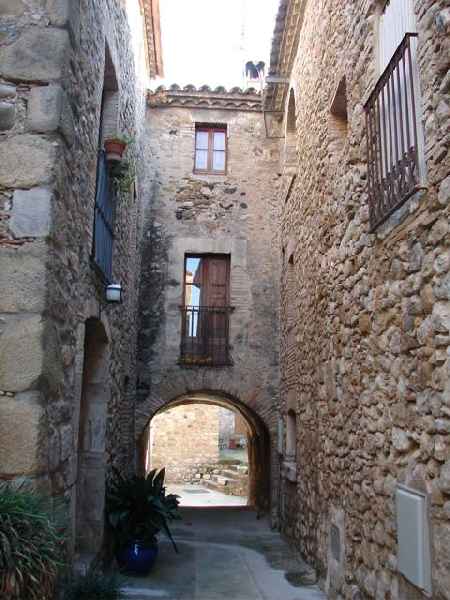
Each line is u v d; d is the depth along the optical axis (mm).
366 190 4586
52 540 3146
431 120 3188
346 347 5090
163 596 5648
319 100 6734
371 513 4262
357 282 4750
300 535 7480
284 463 8914
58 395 4008
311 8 7508
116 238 6879
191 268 10773
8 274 3645
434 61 3146
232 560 7363
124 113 7371
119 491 6555
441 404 3061
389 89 3881
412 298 3480
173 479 21656
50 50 3951
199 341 10344
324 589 5773
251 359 10320
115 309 6867
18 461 3439
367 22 4605
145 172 10797
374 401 4223
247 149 11133
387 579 3867
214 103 11156
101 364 6207
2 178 3773
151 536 6512
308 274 7281
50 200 3752
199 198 10852
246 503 14922
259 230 10820
